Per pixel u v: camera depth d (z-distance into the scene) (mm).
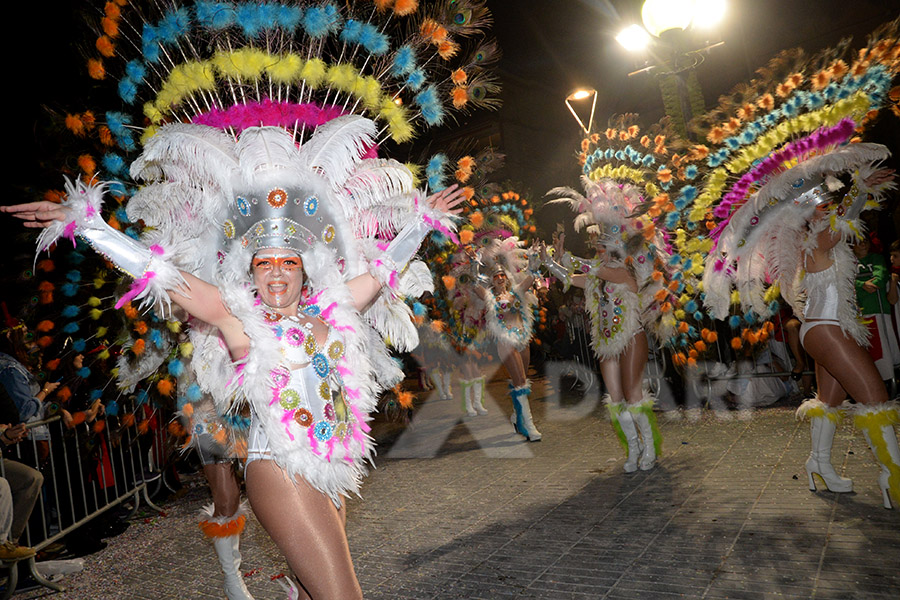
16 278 3281
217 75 2680
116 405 3346
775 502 3945
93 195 2154
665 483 4617
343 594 2078
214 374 2359
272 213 2299
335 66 2646
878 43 3650
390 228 2844
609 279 5094
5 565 3699
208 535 3242
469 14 2725
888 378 6066
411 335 2803
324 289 2465
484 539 3924
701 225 4922
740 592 2857
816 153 3873
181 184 2479
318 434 2199
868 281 6117
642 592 2979
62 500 4602
